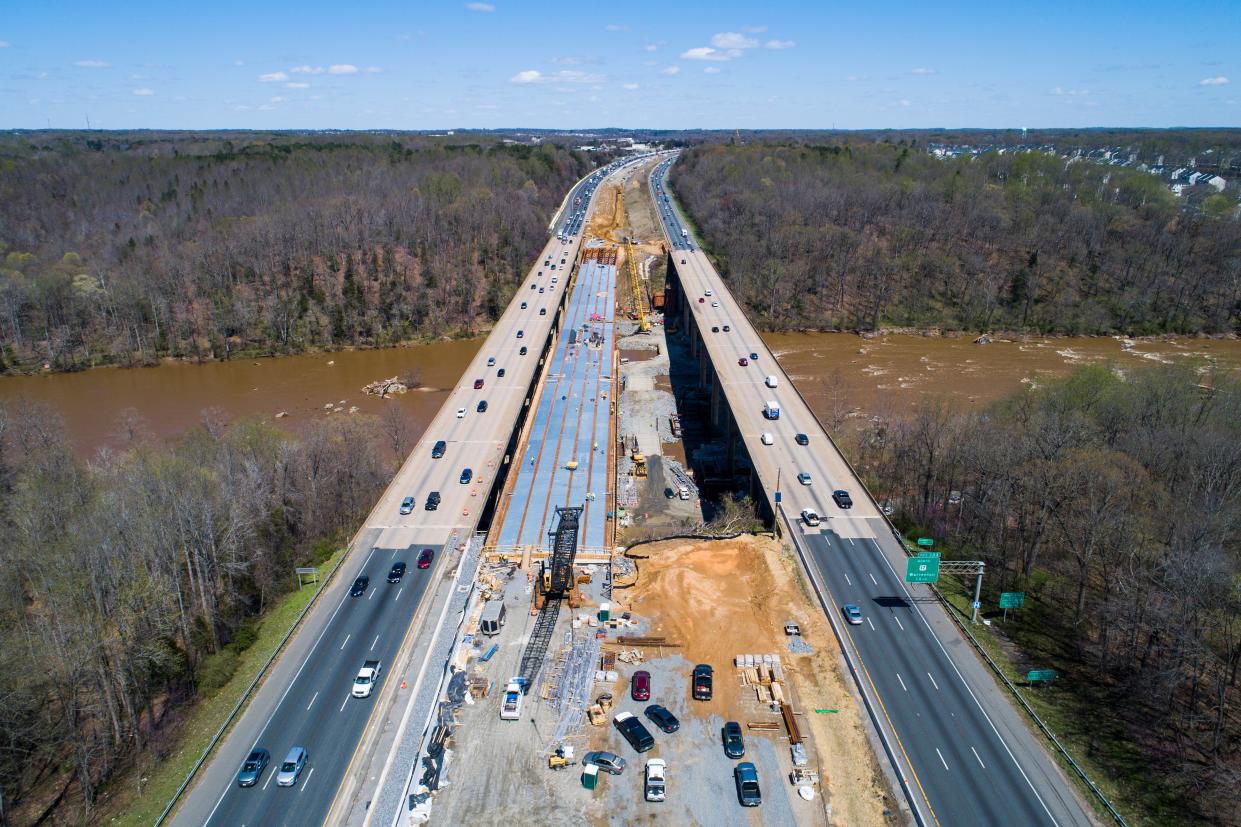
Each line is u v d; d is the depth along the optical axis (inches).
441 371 7598.4
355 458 4744.1
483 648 3326.8
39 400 6186.0
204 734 2849.4
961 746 2765.7
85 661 2819.9
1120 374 6387.8
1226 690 3046.3
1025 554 3927.2
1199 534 3457.2
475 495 4298.7
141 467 3996.1
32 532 3656.5
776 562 3818.9
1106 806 2522.1
